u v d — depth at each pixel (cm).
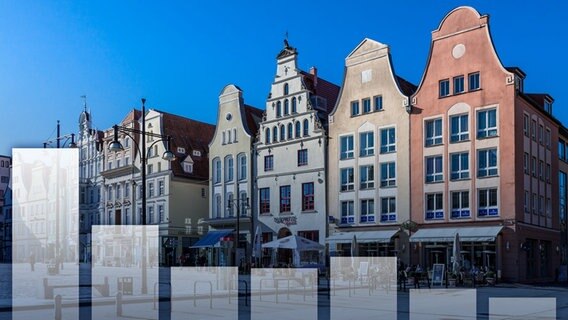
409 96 4803
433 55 4719
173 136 7125
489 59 4422
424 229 4616
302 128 5416
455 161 4550
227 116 6131
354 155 5072
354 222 5025
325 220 5169
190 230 6881
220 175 6141
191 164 7075
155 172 6981
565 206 5500
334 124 5228
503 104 4331
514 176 4253
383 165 4912
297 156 5444
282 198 5534
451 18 4638
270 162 5672
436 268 3656
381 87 4972
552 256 5003
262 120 5772
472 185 4431
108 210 7794
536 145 4741
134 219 7306
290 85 5559
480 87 4444
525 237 4391
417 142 4725
